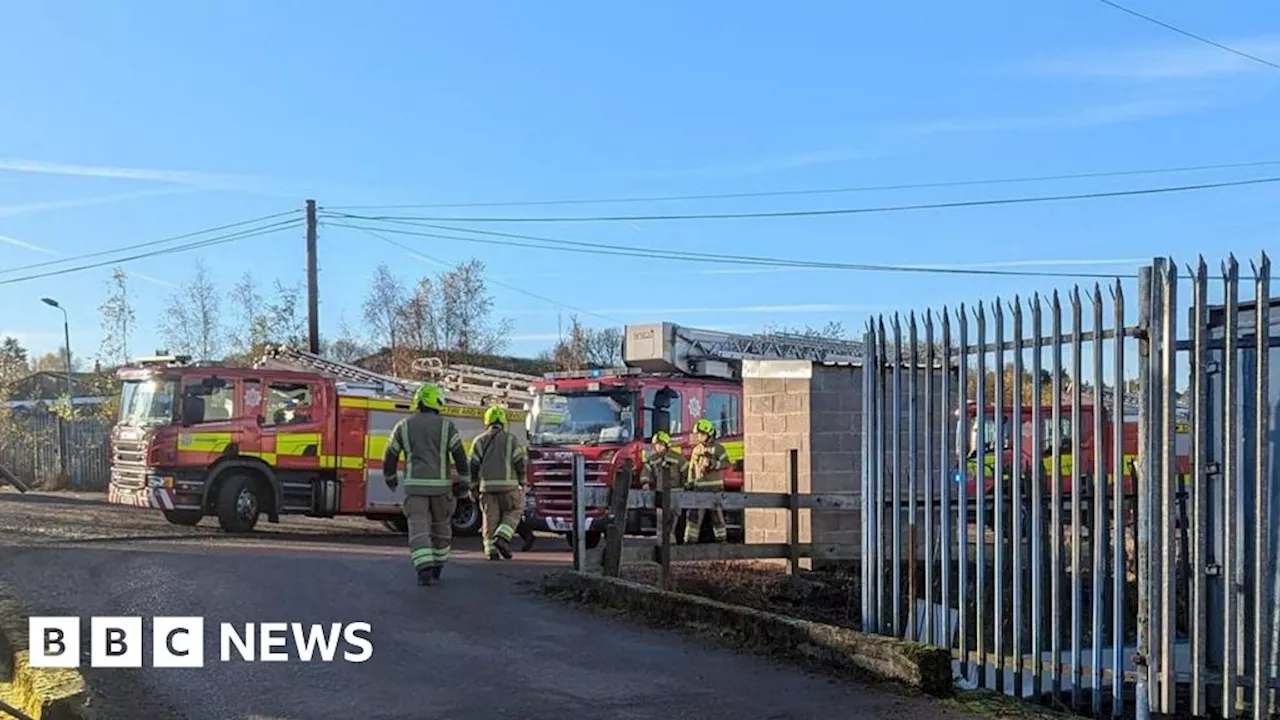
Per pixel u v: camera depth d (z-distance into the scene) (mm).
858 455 12961
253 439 16516
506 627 8484
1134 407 7957
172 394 16188
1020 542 6879
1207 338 6234
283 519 20766
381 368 38094
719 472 14719
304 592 10055
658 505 10586
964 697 6508
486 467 12820
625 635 8172
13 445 29891
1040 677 6781
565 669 7180
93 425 29688
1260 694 5996
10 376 36469
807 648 7316
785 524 12922
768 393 13281
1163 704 6141
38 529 15438
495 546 12695
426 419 10812
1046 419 8578
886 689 6645
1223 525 6223
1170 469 6148
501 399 21703
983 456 7090
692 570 11891
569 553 14727
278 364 23453
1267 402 5973
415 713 6219
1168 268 6145
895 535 7832
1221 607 6609
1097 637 6492
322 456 17141
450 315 40344
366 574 11234
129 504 16406
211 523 17891
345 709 6305
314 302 30750
